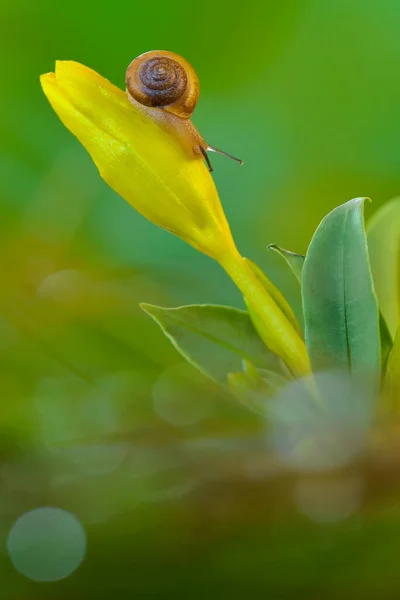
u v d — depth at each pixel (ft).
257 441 1.23
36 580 1.18
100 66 3.02
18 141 2.76
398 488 1.20
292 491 1.20
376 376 1.24
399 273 1.36
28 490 1.21
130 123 1.29
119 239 2.46
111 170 1.29
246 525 1.19
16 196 2.65
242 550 1.18
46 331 1.69
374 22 3.01
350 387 1.25
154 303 1.98
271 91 3.02
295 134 2.95
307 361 1.28
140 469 1.22
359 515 1.19
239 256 1.29
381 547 1.18
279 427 1.25
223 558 1.18
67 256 2.30
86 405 1.50
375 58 2.99
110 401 1.51
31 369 1.58
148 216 1.29
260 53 3.04
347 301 1.24
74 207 2.47
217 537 1.19
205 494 1.20
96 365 1.60
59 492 1.21
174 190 1.29
